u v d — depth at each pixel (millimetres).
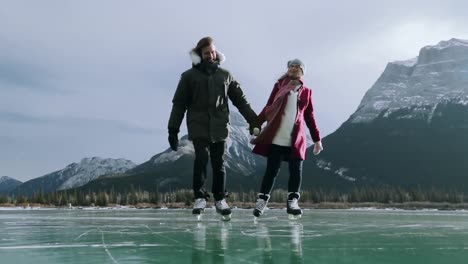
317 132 4656
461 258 1708
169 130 4238
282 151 4312
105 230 2955
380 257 1720
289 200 4312
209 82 4168
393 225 3740
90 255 1738
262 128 4414
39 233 2715
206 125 4105
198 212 4020
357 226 3479
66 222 4117
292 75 4387
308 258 1680
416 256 1757
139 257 1679
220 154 4184
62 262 1557
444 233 2846
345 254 1795
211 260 1617
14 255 1737
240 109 4492
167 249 1909
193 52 4199
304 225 3539
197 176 4074
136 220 4516
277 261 1605
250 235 2535
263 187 4211
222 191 4145
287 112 4234
